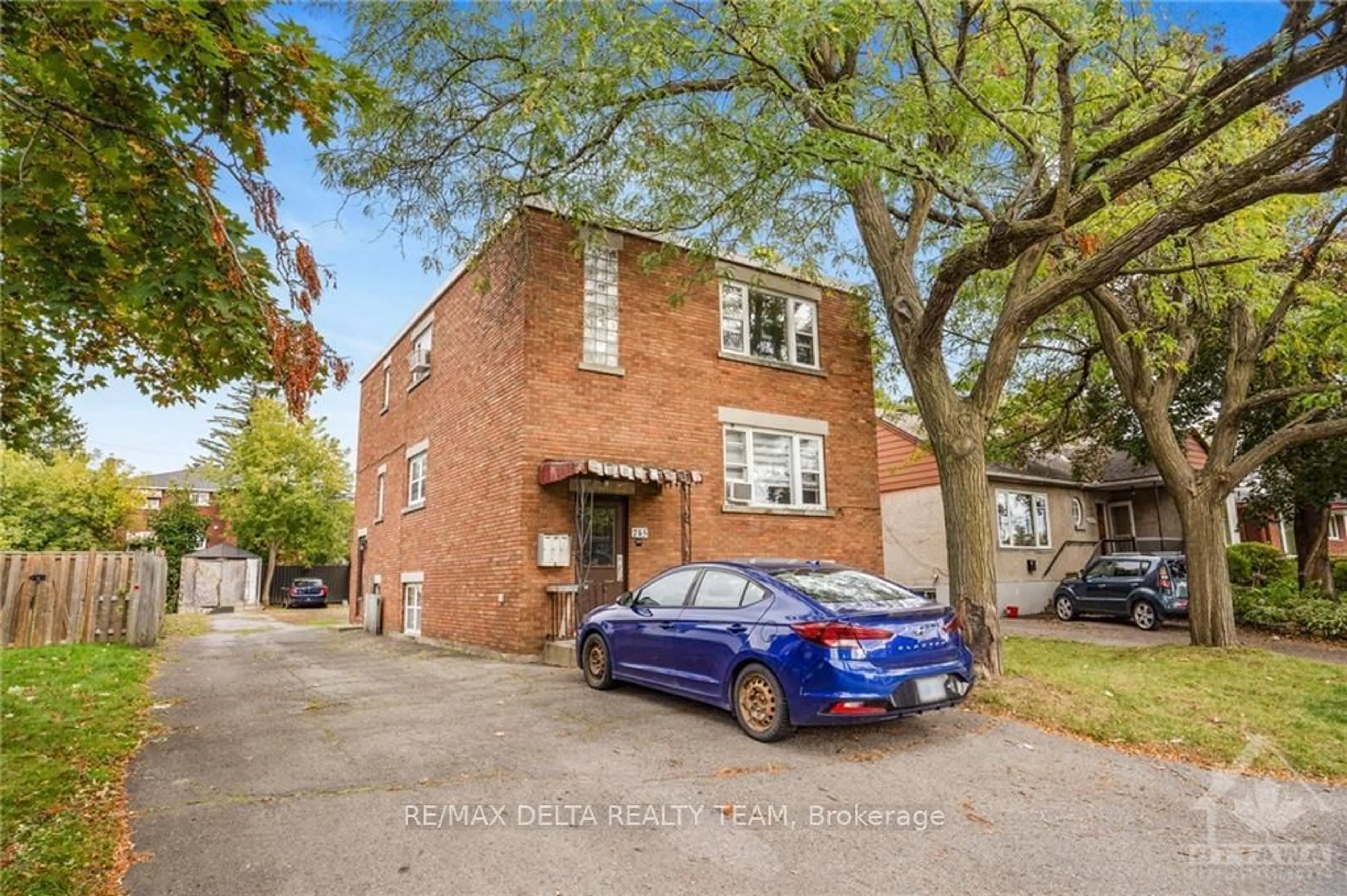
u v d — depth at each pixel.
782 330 14.20
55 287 5.07
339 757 5.47
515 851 3.89
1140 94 7.90
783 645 5.72
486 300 12.35
